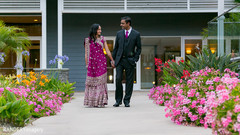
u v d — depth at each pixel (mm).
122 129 3420
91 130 3381
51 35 11750
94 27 5887
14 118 3639
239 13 6188
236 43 6312
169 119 4129
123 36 5895
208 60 6098
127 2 10594
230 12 6762
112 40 11781
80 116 4512
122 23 5887
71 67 11766
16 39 9922
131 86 5898
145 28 11773
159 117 4332
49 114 4609
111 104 6398
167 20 11797
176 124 3709
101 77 5785
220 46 7492
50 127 3572
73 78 11750
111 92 10711
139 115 4570
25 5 10445
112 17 11781
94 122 3953
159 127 3512
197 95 3561
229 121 2281
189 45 11766
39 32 12227
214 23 8055
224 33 7180
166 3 10516
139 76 11781
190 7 10625
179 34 11758
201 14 11758
